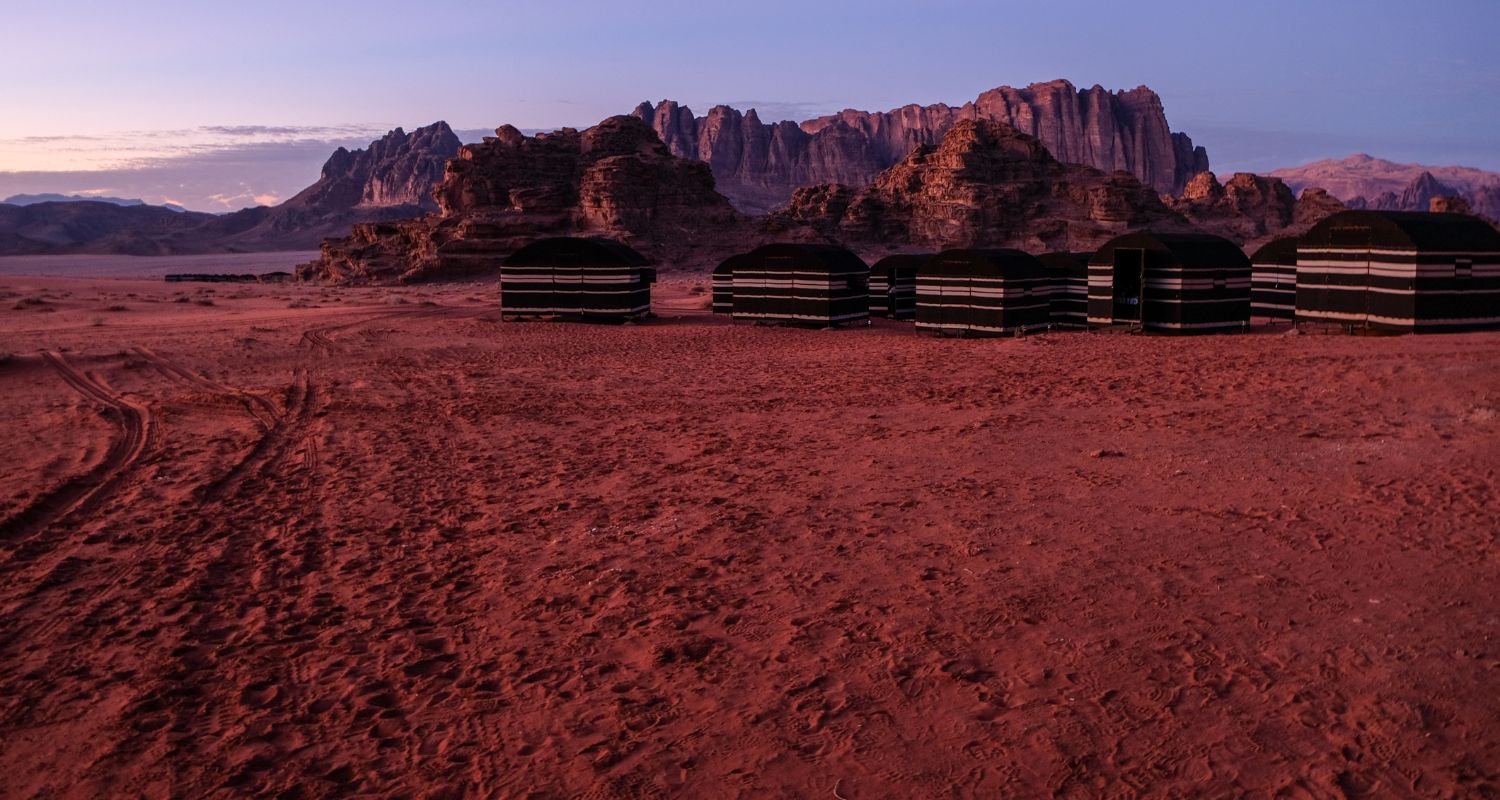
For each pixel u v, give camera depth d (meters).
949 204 144.50
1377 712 5.82
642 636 7.49
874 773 5.45
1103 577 8.28
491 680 6.84
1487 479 10.77
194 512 11.48
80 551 10.02
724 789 5.36
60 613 8.28
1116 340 28.86
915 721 6.00
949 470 12.59
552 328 38.44
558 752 5.81
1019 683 6.43
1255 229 159.38
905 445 14.37
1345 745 5.50
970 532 9.77
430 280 108.62
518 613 8.08
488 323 40.59
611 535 10.22
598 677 6.82
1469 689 6.04
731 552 9.47
